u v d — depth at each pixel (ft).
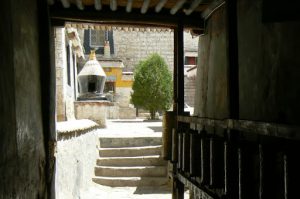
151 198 31.35
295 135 8.13
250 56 13.17
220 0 15.81
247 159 11.15
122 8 17.70
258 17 12.49
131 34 106.83
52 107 16.02
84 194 30.17
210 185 13.30
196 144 15.26
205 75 19.19
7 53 9.52
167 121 19.35
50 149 15.10
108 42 104.63
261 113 12.26
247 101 13.42
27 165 11.60
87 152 33.32
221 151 13.26
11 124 9.56
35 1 14.30
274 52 11.43
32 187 12.37
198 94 20.62
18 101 10.61
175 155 18.35
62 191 21.94
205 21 18.72
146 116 91.20
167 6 17.63
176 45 18.93
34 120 13.20
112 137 40.73
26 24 12.42
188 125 18.80
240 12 14.06
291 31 10.43
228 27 13.05
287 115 10.61
